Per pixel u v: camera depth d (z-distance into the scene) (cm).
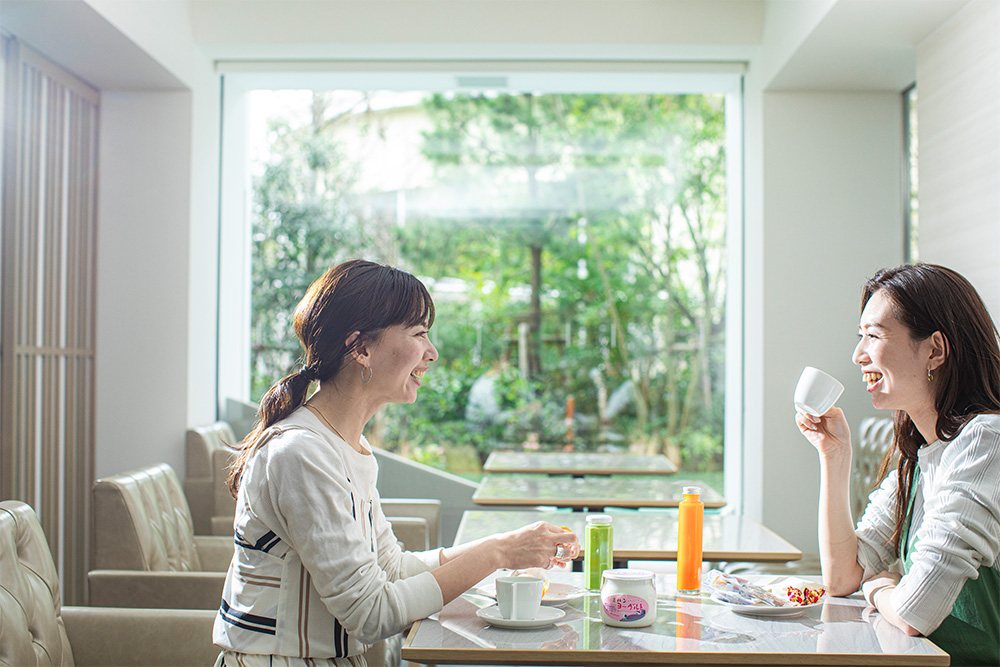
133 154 374
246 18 377
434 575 134
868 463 319
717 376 432
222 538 259
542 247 437
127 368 371
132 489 224
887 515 158
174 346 371
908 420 152
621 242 436
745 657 118
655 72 398
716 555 197
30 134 319
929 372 143
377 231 439
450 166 439
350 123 441
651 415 432
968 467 134
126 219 373
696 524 152
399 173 440
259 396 434
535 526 143
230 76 409
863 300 154
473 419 435
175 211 373
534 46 378
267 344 436
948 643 134
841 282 371
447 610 139
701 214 435
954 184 277
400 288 140
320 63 400
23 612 157
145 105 375
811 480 368
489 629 129
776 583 157
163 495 242
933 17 286
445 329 436
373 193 439
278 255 438
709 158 436
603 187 438
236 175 427
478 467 433
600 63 397
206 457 361
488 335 436
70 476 346
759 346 376
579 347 435
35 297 319
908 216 371
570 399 434
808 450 368
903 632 129
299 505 125
